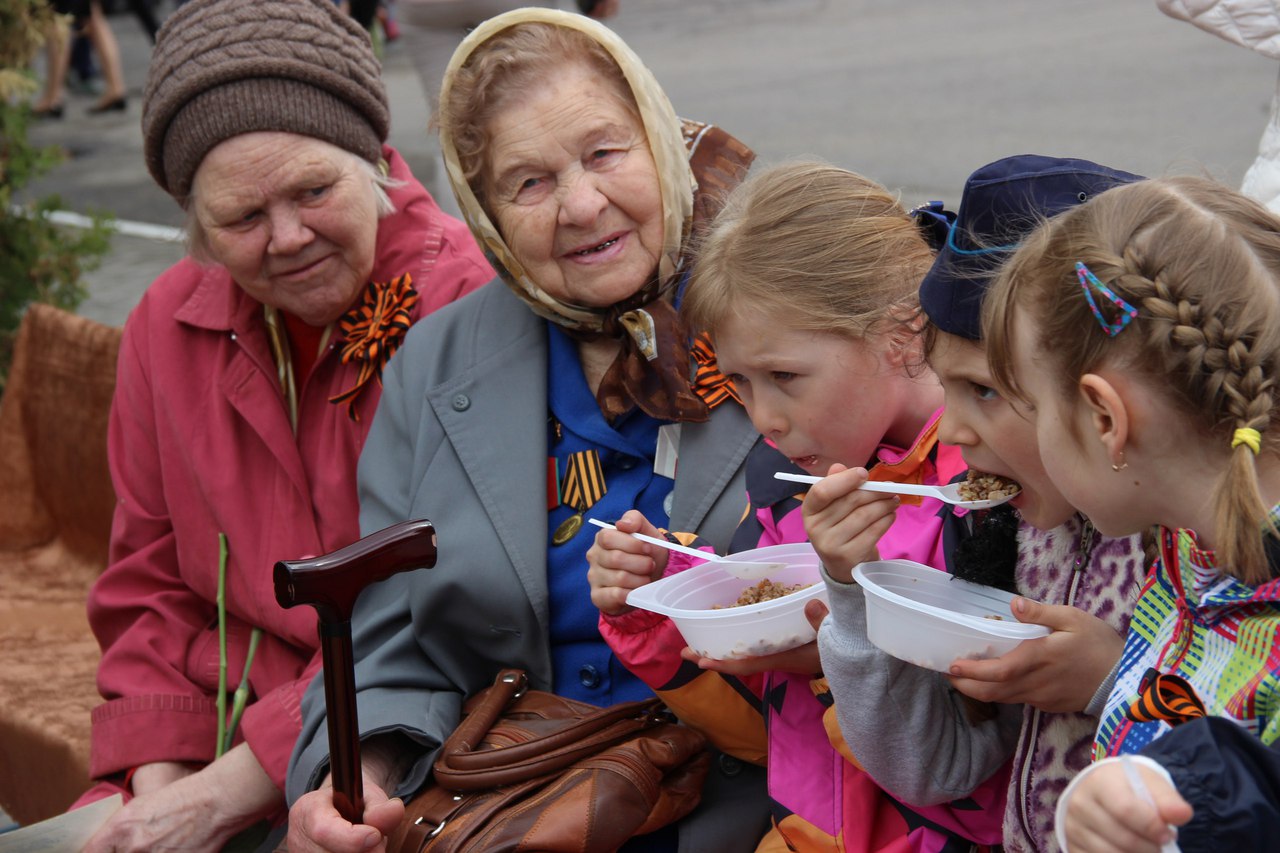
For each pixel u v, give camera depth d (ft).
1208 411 4.02
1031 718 5.21
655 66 35.88
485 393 7.60
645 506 7.27
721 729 6.63
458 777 6.39
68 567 11.82
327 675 5.91
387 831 6.24
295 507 8.65
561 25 7.11
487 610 7.23
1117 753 4.47
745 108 29.68
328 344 8.71
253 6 8.25
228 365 8.86
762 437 7.06
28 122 14.84
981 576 5.48
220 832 7.88
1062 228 4.37
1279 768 3.68
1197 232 4.13
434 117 7.56
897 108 28.22
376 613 7.66
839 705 5.44
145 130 8.54
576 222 7.00
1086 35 34.04
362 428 8.52
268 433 8.65
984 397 4.91
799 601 5.75
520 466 7.38
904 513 6.02
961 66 31.89
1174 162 5.05
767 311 5.81
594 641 7.33
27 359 11.91
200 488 8.86
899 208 6.16
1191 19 7.95
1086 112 26.27
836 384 5.87
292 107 8.14
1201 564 4.30
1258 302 4.04
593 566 6.57
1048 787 5.15
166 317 9.11
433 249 8.86
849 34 37.91
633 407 7.31
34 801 9.76
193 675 8.89
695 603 6.35
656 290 7.28
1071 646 4.75
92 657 10.46
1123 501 4.28
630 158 7.09
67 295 14.96
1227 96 26.32
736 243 5.95
